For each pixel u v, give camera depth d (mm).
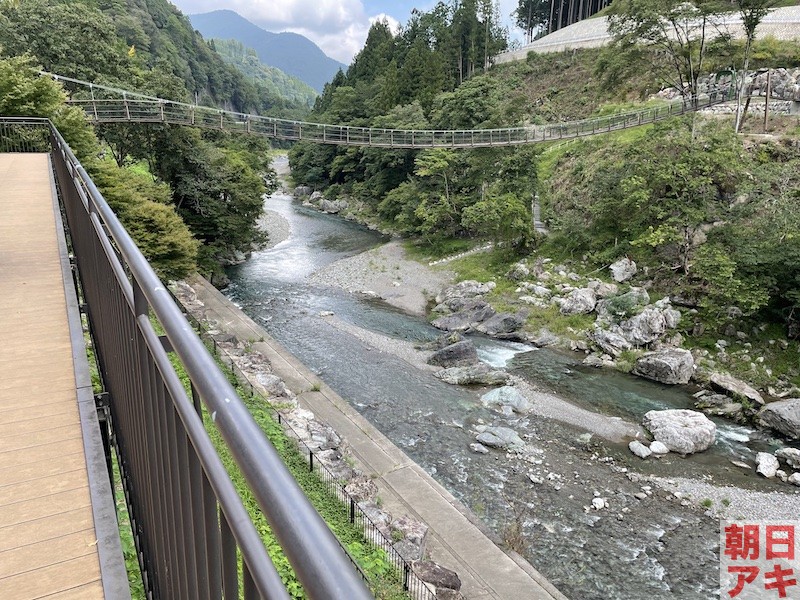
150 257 17953
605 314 18312
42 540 1779
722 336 16781
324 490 8703
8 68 15008
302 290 23344
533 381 15102
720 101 26859
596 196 22422
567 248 22859
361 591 438
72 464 2162
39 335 3357
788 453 11406
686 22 28469
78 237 4070
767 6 26641
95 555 1727
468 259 25406
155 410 1370
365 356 16469
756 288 16359
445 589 7043
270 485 586
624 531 9320
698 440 11836
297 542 507
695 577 8383
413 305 21656
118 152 25641
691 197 19047
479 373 15062
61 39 25953
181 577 1244
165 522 1402
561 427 12664
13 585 1605
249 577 666
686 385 15000
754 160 20938
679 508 9953
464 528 8695
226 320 17516
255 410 10961
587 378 15383
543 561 8633
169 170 25078
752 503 10117
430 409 13336
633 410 13578
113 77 26750
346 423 11812
